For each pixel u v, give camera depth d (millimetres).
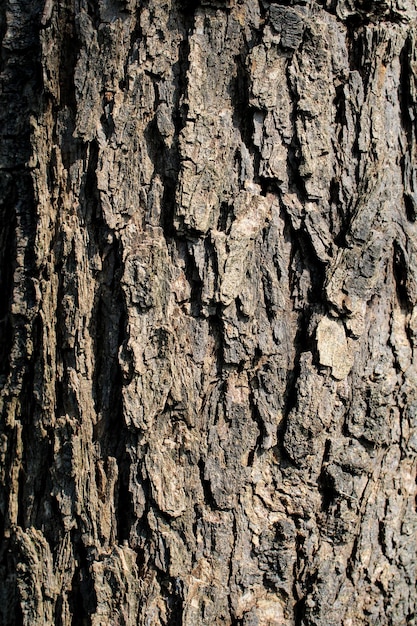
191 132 1261
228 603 1270
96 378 1289
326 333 1271
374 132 1280
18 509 1348
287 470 1278
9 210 1361
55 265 1303
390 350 1296
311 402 1270
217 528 1270
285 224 1276
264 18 1269
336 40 1278
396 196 1292
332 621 1279
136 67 1273
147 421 1260
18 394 1346
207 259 1267
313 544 1280
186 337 1270
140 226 1274
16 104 1354
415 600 1323
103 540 1282
